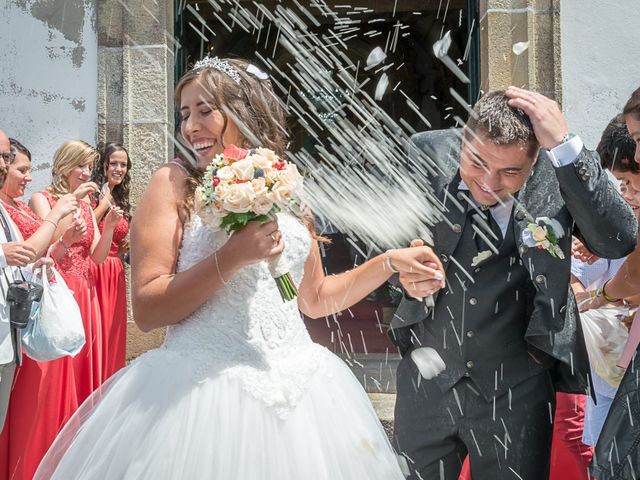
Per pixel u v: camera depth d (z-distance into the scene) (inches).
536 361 91.6
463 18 447.8
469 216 92.2
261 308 78.1
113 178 188.9
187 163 80.7
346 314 327.0
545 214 88.3
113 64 217.2
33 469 136.5
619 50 204.5
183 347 76.6
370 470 80.1
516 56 206.7
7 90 218.8
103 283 174.4
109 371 176.6
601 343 109.6
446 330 93.8
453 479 97.5
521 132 80.6
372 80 479.2
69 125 218.2
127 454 73.0
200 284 71.7
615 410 83.4
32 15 218.2
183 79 81.9
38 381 137.3
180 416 72.8
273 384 75.7
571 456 127.1
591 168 81.4
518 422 91.7
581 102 205.9
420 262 87.4
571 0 205.0
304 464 74.0
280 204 71.7
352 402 84.4
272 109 85.0
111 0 216.2
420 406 96.0
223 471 71.2
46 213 163.3
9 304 122.7
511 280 91.4
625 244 84.9
